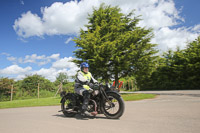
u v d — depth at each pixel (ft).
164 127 9.61
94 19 58.75
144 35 52.60
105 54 47.55
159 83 89.86
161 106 19.92
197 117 12.26
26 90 74.18
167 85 85.61
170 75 85.20
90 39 45.75
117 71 51.11
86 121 12.30
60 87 73.82
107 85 13.94
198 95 36.40
